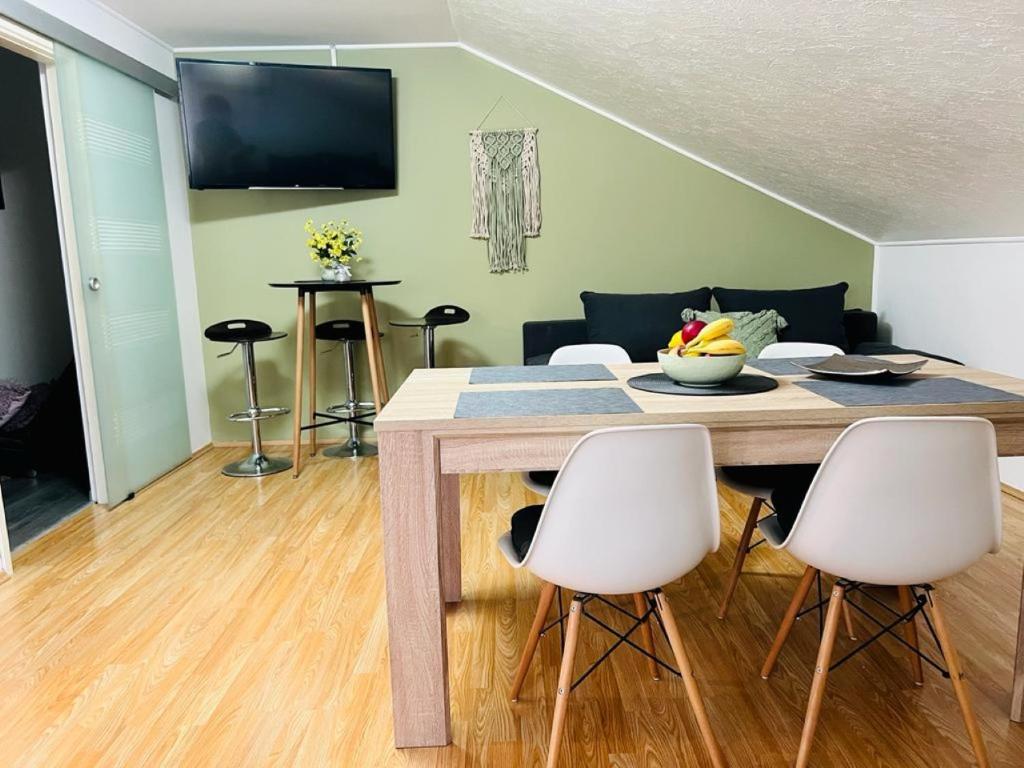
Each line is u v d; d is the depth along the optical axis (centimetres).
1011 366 338
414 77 446
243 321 406
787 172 401
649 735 182
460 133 452
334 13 382
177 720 191
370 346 418
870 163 328
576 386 210
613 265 466
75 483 402
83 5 342
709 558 287
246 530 327
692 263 467
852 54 228
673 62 313
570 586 159
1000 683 200
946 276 389
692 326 205
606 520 152
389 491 172
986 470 154
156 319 411
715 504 164
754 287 469
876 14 197
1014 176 267
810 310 427
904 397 183
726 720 187
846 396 186
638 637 228
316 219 457
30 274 462
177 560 294
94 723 190
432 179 455
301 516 344
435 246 462
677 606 249
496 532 321
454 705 196
